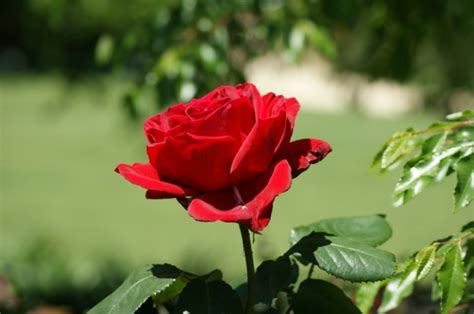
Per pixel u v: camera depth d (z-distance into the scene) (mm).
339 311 1521
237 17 4578
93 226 14344
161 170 1342
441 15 4867
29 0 10492
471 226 1537
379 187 17594
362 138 23984
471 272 1744
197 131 1313
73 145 23703
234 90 1392
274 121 1308
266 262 1447
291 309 1560
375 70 5078
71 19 8805
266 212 1275
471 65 9516
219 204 1318
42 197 17000
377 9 4918
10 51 36906
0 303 2506
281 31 4406
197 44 4359
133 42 4754
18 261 7809
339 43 8070
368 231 1588
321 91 29734
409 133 1671
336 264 1393
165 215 15219
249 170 1318
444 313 1433
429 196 16422
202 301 1398
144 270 1453
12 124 27047
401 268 1637
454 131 1623
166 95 4277
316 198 16547
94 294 5754
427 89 11977
